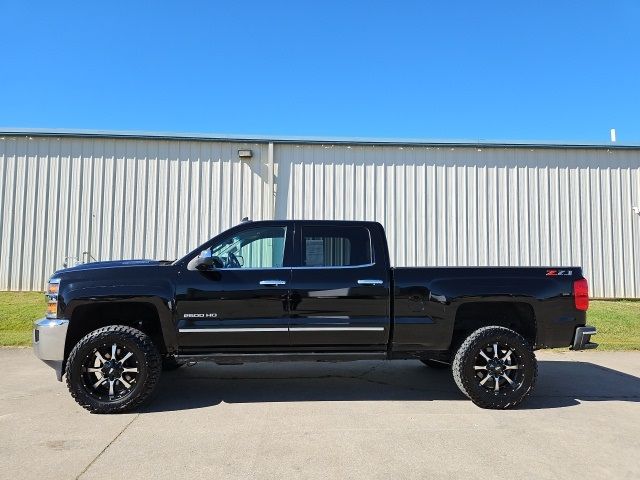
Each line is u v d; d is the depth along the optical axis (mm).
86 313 5691
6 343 9062
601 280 14625
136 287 5516
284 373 7395
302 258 5824
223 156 14227
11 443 4473
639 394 6348
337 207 14320
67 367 5328
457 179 14586
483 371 5715
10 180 13773
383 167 14477
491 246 14500
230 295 5574
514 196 14656
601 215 14781
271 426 4988
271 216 14156
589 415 5434
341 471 3926
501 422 5172
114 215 13875
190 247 13969
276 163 14281
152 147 14070
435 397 6125
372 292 5711
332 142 14336
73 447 4387
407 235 14375
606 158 14938
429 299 5750
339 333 5656
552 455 4285
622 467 4043
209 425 5004
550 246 14609
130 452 4277
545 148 14781
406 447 4438
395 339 5738
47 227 13742
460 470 3959
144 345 5406
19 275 13602
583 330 5836
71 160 13906
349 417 5297
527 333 6098
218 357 5633
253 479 3773
